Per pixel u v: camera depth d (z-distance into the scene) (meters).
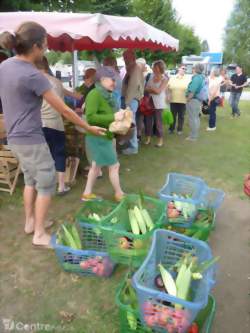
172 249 2.63
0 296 2.66
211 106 8.88
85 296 2.66
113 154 3.92
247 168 5.73
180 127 8.30
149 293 1.94
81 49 8.03
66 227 3.07
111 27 3.85
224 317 2.47
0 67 2.73
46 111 3.93
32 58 2.67
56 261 3.06
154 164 5.83
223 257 3.18
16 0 9.83
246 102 17.16
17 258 3.11
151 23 25.95
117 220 3.04
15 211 4.01
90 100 3.59
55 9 11.93
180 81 7.87
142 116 7.11
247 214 4.05
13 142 2.83
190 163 5.94
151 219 3.12
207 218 3.35
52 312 2.51
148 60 20.14
